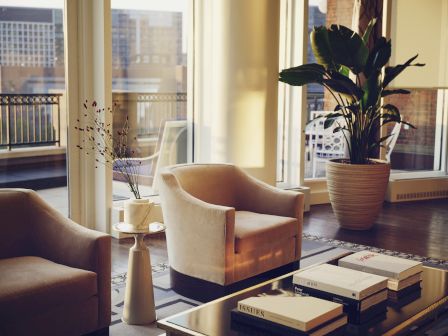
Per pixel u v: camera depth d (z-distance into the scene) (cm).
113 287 408
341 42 553
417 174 763
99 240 304
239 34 555
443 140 779
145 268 347
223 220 368
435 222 622
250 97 563
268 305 249
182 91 616
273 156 586
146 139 590
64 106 528
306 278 276
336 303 253
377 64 561
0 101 493
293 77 573
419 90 754
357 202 573
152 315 349
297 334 235
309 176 721
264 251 403
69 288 289
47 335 284
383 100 734
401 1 721
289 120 691
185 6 608
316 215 647
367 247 523
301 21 665
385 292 276
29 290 274
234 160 565
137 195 360
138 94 578
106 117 526
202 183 437
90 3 521
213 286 378
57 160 529
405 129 753
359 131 584
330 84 570
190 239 386
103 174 531
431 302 284
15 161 508
